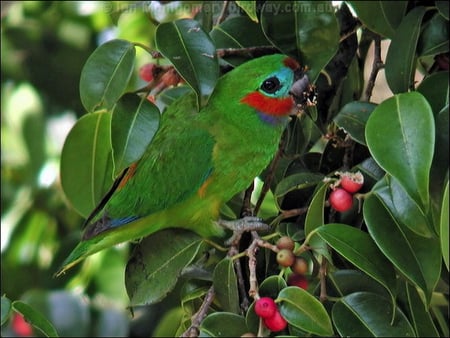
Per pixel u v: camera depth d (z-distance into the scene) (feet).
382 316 15.84
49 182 27.30
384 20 18.19
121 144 16.78
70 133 18.93
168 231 17.53
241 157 17.76
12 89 28.37
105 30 28.68
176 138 17.71
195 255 17.37
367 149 17.94
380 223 15.99
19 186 28.04
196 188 17.57
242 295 16.53
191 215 17.69
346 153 17.93
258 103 17.65
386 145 15.75
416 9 17.78
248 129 17.72
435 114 17.16
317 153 18.60
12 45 28.58
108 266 24.26
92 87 17.17
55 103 28.73
